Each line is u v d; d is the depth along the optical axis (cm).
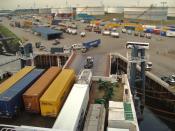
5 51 11681
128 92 4988
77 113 3662
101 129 3578
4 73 7281
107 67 8131
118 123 3628
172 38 13500
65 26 18562
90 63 8281
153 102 7106
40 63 10638
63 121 3475
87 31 16675
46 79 4862
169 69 7975
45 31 15175
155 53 10106
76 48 10812
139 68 7288
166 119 6141
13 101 4081
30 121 4109
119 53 10244
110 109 4166
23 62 7700
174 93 6066
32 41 13788
